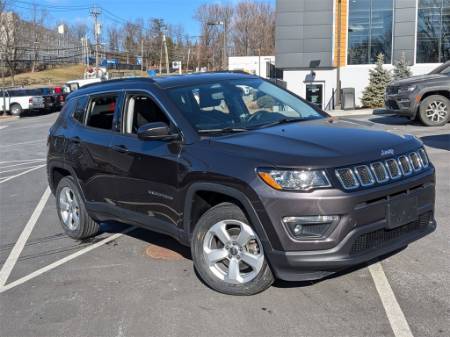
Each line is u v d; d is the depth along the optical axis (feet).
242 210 13.91
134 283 16.11
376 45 90.12
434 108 46.11
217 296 14.70
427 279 14.89
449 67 47.96
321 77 93.04
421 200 14.38
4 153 54.60
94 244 20.30
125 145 17.29
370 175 13.15
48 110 126.11
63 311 14.51
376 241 13.41
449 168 28.84
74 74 284.61
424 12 86.69
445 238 18.15
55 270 17.79
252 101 17.51
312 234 12.77
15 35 181.37
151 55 355.36
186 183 14.90
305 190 12.62
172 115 16.01
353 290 14.46
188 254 18.38
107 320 13.78
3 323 14.02
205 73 19.04
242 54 285.23
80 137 19.53
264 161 13.23
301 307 13.67
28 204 28.76
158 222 16.52
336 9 90.63
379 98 79.92
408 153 14.35
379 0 88.69
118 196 17.88
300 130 15.15
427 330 12.16
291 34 93.15
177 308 14.16
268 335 12.41
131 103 17.81
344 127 15.66
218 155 14.20
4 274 17.75
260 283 13.98
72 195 20.95
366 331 12.28
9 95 116.16
